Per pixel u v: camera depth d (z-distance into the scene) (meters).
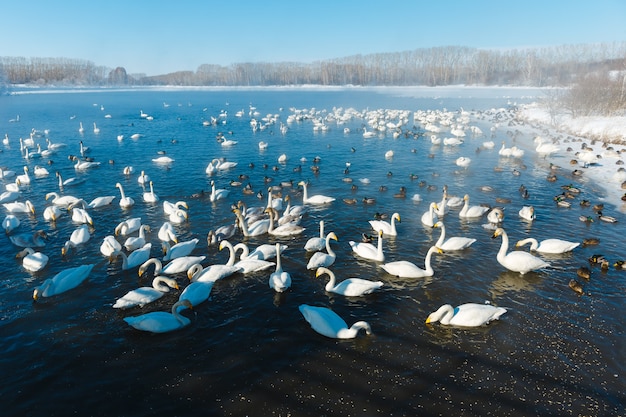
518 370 14.24
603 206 30.61
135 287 19.67
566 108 75.94
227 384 13.74
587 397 13.12
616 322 16.86
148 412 12.67
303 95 180.62
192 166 44.91
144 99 158.25
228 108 118.81
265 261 21.25
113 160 47.06
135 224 26.41
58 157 49.75
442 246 23.30
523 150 52.31
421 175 40.41
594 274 20.62
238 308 18.03
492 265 21.66
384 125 74.69
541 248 22.91
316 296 18.98
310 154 50.97
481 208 28.69
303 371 14.28
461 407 12.74
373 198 32.25
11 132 68.31
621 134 53.19
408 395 13.20
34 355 15.08
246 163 46.12
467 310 16.56
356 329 15.80
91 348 15.48
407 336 16.08
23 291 19.28
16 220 26.91
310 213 29.78
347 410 12.65
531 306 18.00
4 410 12.74
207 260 22.59
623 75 76.31
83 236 24.45
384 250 23.66
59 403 13.01
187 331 16.48
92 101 143.62
